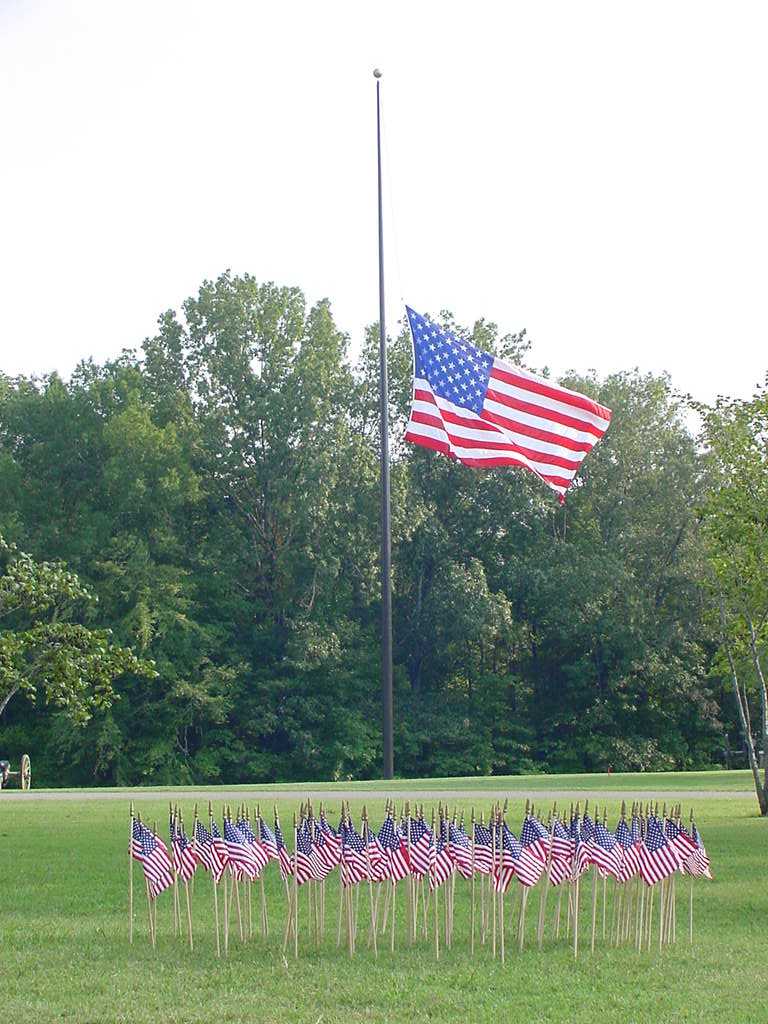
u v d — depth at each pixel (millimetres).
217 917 13773
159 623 58250
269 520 64875
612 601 63281
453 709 65000
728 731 66812
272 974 12547
